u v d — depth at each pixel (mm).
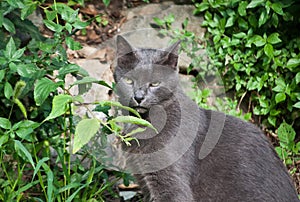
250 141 1193
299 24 1515
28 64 1103
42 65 1170
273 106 1489
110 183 1206
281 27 1523
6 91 1099
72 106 1167
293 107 1483
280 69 1491
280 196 1154
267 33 1524
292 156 1410
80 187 1119
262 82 1488
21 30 1314
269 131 1497
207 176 1172
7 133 1066
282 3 1479
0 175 1172
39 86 1054
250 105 1530
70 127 1143
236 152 1176
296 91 1460
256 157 1178
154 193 1180
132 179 1209
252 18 1516
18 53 1090
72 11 1133
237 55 1520
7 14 1285
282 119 1505
